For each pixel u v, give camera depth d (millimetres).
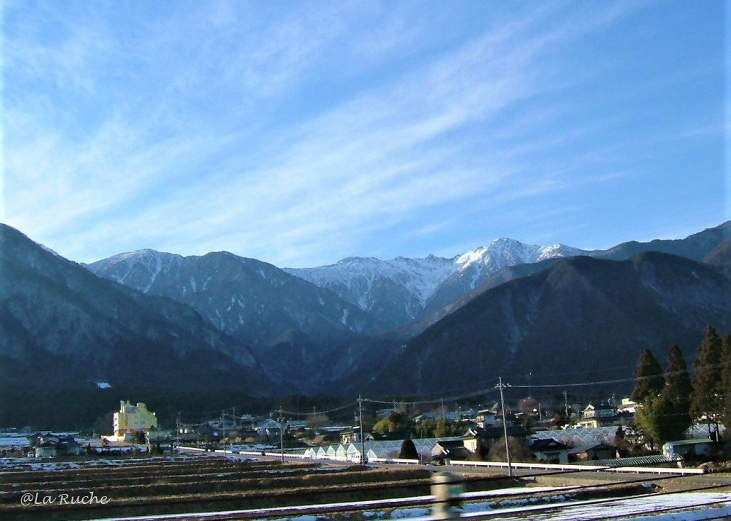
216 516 27328
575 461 58875
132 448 104875
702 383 55531
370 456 71688
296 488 43594
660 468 43375
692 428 63719
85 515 34250
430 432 90812
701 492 31703
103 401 160750
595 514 25625
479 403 147750
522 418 105062
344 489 40281
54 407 154125
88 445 104125
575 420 101500
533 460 61406
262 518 27297
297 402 162125
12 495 40281
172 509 35969
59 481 50469
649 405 61312
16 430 140125
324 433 121438
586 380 151875
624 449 62531
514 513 26172
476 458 66500
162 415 155375
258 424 147500
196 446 111188
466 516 25797
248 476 53219
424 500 25344
